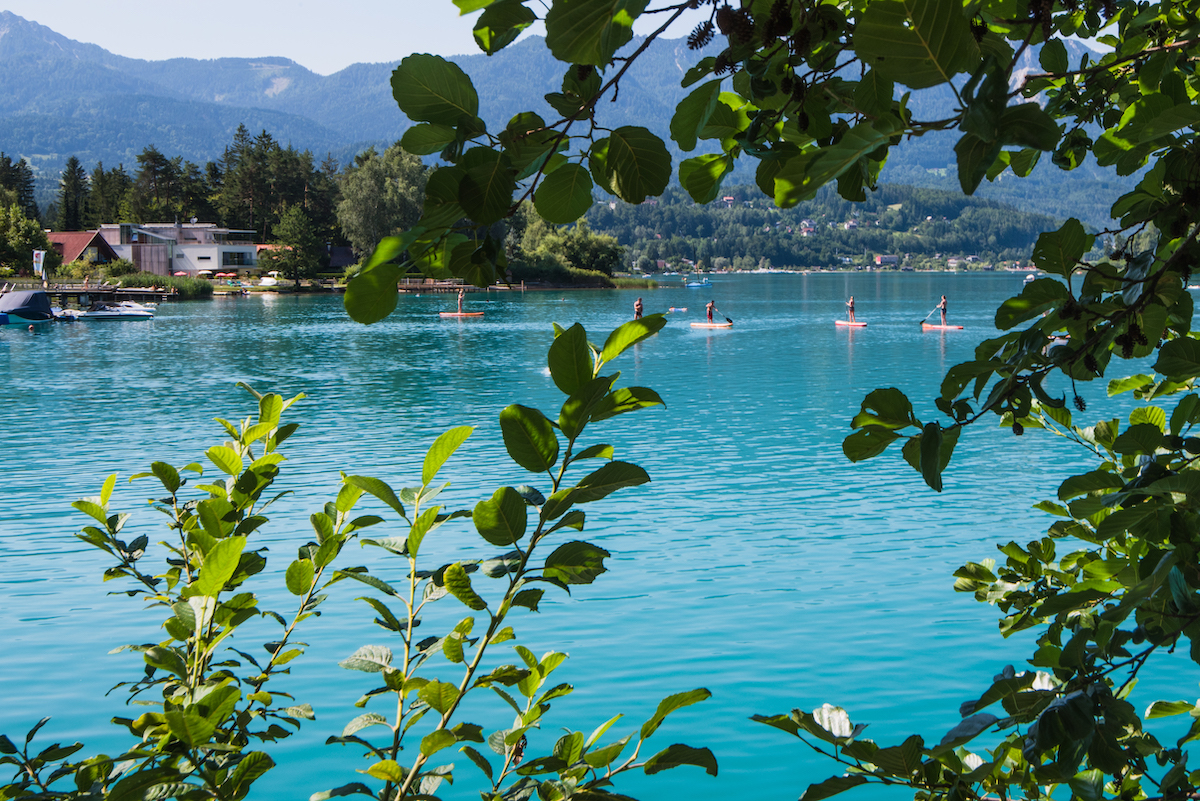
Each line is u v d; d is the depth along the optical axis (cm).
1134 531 171
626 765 197
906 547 1286
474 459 1878
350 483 219
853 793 704
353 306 122
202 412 2591
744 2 130
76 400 2825
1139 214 181
